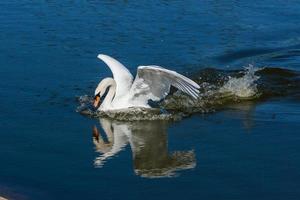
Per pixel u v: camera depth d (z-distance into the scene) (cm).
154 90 1524
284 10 2358
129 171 1290
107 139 1434
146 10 2348
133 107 1557
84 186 1231
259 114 1545
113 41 2056
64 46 2009
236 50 2002
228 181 1246
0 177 1268
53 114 1560
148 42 2050
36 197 1192
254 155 1350
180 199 1182
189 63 1886
